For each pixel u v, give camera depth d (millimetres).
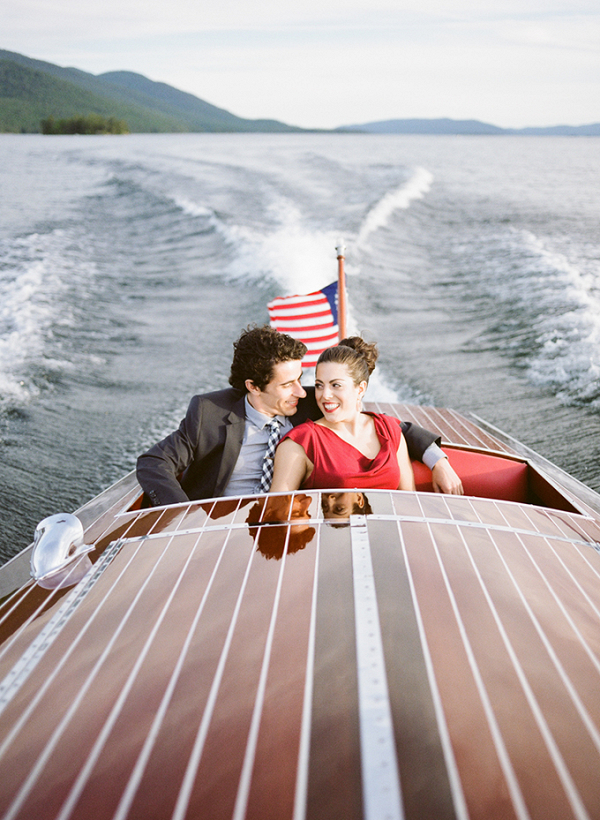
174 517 1586
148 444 4410
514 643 1030
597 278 7914
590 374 5281
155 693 949
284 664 974
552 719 877
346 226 11828
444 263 9875
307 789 759
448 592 1152
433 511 1520
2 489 3744
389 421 1973
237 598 1166
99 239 12078
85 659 1056
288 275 9039
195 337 6828
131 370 5852
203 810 749
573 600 1203
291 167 21344
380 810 721
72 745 869
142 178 19484
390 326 7102
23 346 6266
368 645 996
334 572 1213
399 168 20188
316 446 1869
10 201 15648
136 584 1273
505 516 1558
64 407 4984
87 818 754
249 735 848
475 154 28812
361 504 1527
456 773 773
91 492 3775
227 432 2061
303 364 3168
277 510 1518
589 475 3846
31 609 1259
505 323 6953
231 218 12852
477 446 2469
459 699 895
